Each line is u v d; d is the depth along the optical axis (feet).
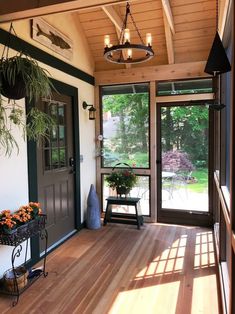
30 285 8.41
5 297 7.91
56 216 11.73
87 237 12.58
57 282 8.68
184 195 14.28
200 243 11.64
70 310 7.30
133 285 8.47
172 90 14.07
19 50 9.11
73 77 12.87
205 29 12.57
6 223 7.51
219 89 10.41
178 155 14.29
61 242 11.82
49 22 10.90
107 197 14.87
